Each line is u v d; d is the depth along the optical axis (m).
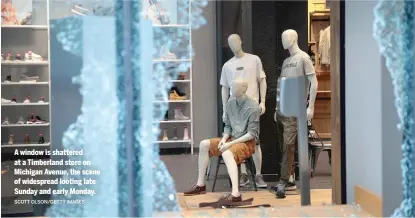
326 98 5.02
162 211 3.34
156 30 3.42
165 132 4.93
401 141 3.09
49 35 3.20
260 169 4.47
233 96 4.16
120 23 3.20
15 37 3.56
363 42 3.28
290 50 4.43
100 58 3.19
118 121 3.21
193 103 5.25
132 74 3.22
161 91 3.35
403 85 3.10
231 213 3.42
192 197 3.95
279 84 3.22
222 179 4.38
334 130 3.69
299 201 3.81
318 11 4.89
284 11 4.88
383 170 3.09
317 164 4.80
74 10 3.21
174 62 3.51
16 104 3.47
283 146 4.38
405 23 3.12
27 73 3.55
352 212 3.29
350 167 3.52
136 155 3.23
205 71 5.31
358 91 3.38
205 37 5.37
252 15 4.85
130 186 3.23
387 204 3.09
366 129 3.26
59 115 3.18
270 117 4.71
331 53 3.72
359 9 3.33
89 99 3.19
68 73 3.18
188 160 4.63
